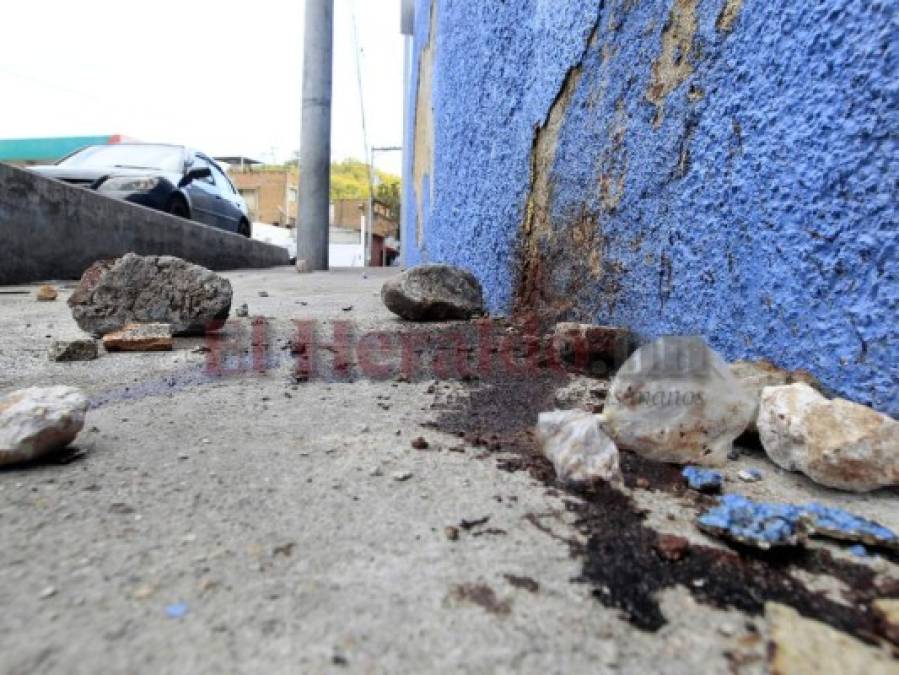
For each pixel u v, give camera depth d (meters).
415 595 0.76
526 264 2.67
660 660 0.66
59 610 0.71
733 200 1.45
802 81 1.24
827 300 1.22
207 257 6.86
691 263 1.61
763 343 1.38
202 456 1.19
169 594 0.75
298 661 0.65
